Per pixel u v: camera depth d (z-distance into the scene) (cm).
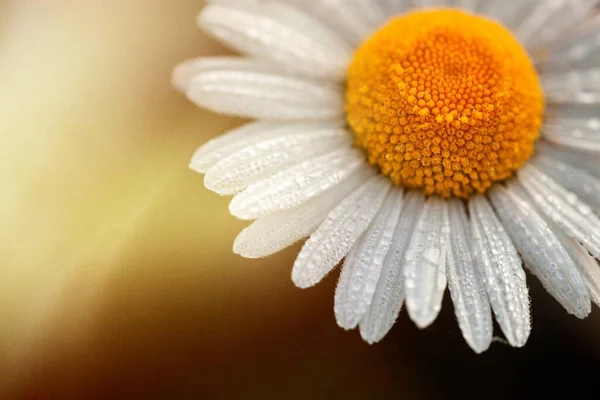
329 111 15
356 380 16
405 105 15
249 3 15
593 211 15
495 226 15
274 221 15
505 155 15
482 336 15
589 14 16
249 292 16
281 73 15
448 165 15
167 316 16
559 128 15
